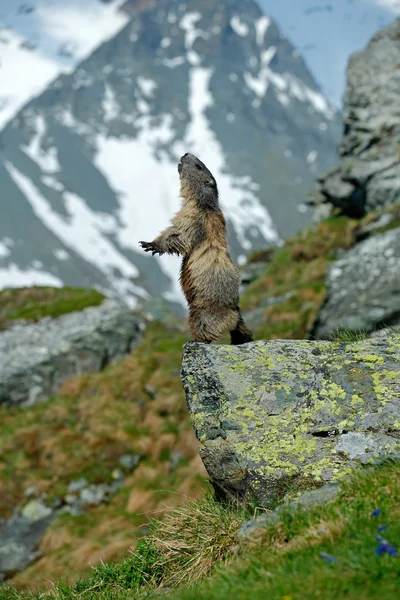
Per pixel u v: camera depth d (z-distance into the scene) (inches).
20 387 1159.6
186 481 748.6
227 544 280.1
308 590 188.1
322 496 249.3
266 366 316.8
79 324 1259.2
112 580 308.0
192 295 362.9
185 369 324.2
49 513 825.5
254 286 1234.0
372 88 1343.5
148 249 363.9
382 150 1269.7
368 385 297.9
